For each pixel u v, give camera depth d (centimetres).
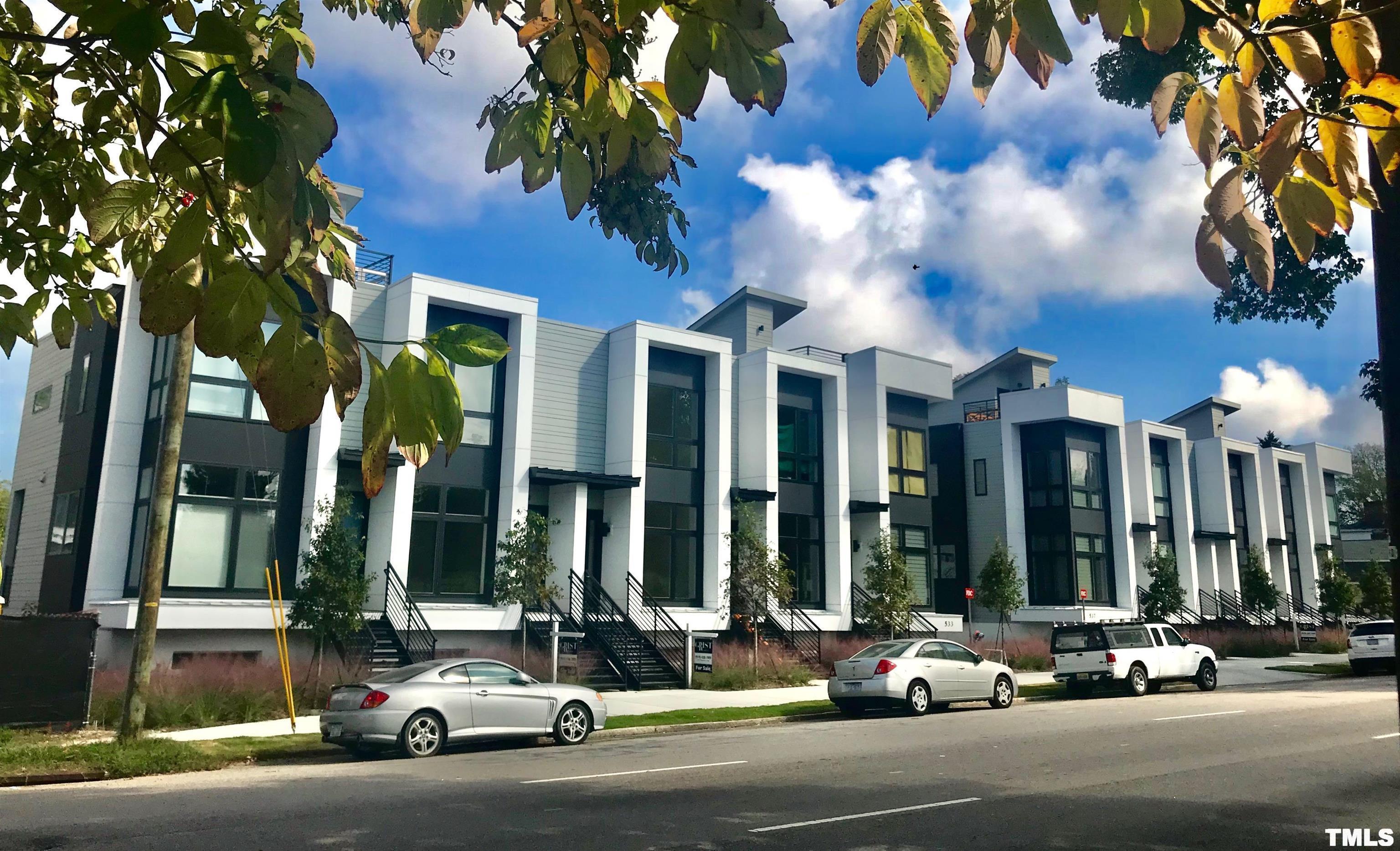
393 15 323
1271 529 4881
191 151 172
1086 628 2327
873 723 1741
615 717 1712
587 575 2488
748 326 3344
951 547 3916
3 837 801
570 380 2655
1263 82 831
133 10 151
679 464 2759
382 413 169
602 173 236
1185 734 1490
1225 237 228
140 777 1161
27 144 264
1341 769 1148
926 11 209
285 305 155
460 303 2364
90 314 303
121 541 1997
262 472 2078
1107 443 3869
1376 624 2828
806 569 3006
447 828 831
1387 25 234
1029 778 1096
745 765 1216
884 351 3209
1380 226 246
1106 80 1044
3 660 1425
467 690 1385
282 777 1148
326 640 1986
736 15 166
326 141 157
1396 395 238
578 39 214
